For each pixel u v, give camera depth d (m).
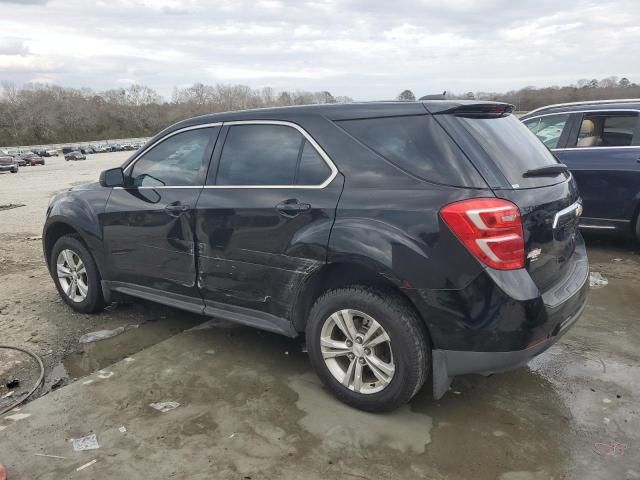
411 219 2.74
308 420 2.99
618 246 6.66
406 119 2.94
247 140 3.52
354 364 3.05
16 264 6.55
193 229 3.66
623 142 6.15
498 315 2.61
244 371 3.59
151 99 167.12
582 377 3.44
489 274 2.61
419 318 2.82
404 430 2.88
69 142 133.75
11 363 3.78
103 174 4.19
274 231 3.23
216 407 3.14
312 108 3.28
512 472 2.54
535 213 2.76
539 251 2.79
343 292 2.99
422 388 3.33
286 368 3.63
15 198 16.38
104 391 3.34
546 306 2.69
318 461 2.64
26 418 3.05
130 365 3.69
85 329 4.39
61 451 2.75
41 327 4.43
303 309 3.29
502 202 2.63
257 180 3.39
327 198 3.03
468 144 2.78
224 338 4.14
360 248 2.84
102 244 4.31
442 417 3.01
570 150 6.45
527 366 3.60
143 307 4.88
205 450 2.74
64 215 4.53
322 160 3.13
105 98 160.62
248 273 3.41
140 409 3.13
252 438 2.84
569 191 3.23
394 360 2.86
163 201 3.86
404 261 2.73
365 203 2.89
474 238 2.60
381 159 2.94
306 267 3.10
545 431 2.86
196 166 3.77
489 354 2.67
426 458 2.65
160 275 3.96
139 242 4.04
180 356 3.82
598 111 6.35
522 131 3.34
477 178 2.69
